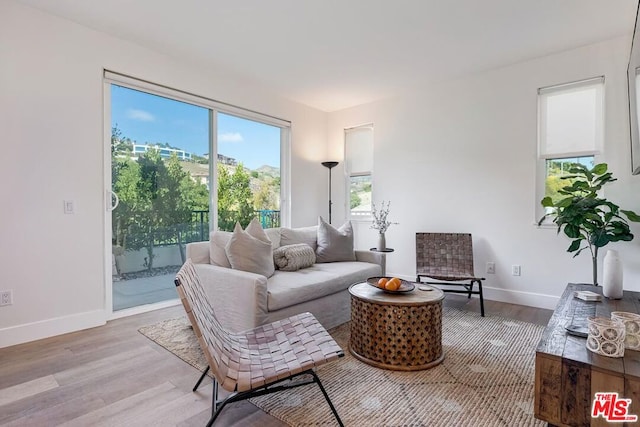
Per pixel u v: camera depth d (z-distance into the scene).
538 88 3.30
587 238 2.79
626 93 2.85
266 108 4.24
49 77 2.57
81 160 2.74
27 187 2.47
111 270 2.94
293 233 3.38
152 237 3.27
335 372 2.01
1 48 2.36
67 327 2.64
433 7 2.44
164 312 3.15
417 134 4.16
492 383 1.88
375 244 4.62
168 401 1.70
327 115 5.12
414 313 2.04
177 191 3.46
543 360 1.22
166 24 2.71
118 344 2.40
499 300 3.54
